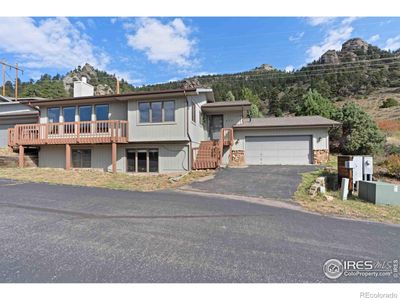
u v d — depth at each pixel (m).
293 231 4.64
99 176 11.53
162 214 5.59
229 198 7.56
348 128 19.42
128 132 13.58
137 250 3.66
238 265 3.26
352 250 3.83
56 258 3.37
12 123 19.11
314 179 10.55
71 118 14.84
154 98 13.25
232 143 16.97
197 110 15.45
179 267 3.18
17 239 4.03
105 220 5.07
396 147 17.67
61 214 5.45
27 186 8.86
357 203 7.28
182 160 13.39
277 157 16.69
